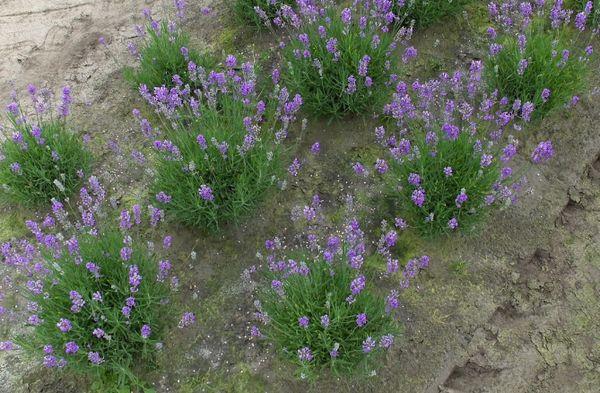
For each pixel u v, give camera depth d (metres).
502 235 1.53
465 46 1.85
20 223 1.57
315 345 1.30
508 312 1.44
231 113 1.63
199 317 1.43
